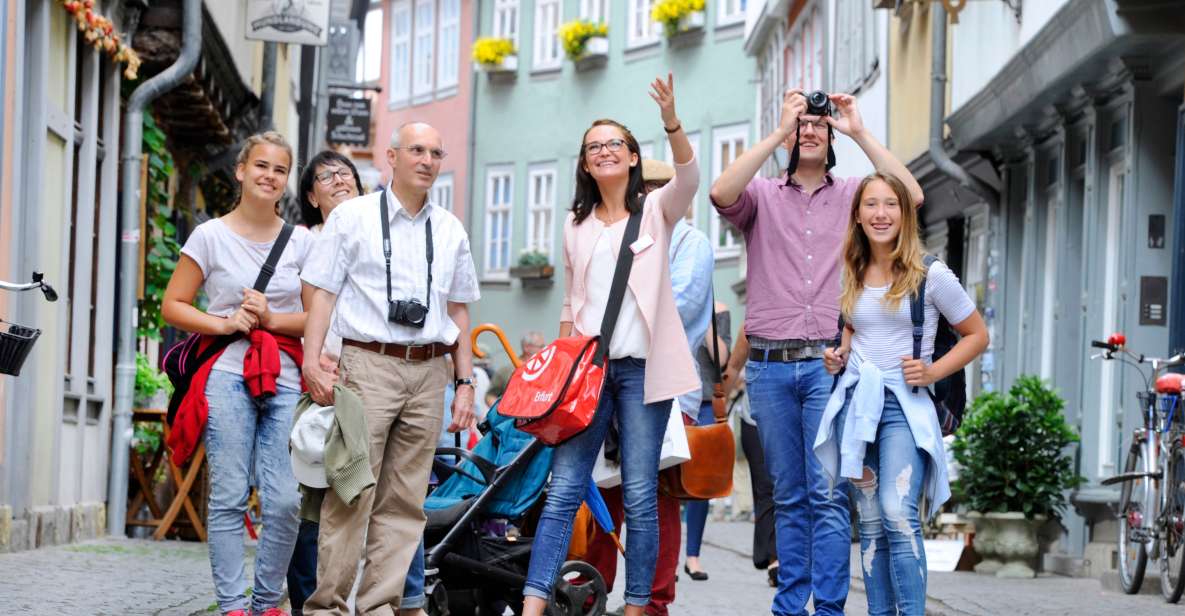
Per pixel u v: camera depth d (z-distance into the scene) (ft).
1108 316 55.26
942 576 52.47
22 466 45.37
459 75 174.40
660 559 32.63
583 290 28.94
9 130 43.34
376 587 27.81
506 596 31.27
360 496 27.50
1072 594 45.03
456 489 31.30
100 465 54.49
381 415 27.55
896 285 28.30
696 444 32.01
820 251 31.07
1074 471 57.21
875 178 28.50
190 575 40.81
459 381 28.91
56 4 48.03
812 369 30.76
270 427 29.19
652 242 28.71
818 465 30.48
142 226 57.41
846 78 97.04
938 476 28.19
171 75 56.29
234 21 71.15
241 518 28.99
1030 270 63.87
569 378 27.68
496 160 168.35
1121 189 54.54
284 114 102.42
